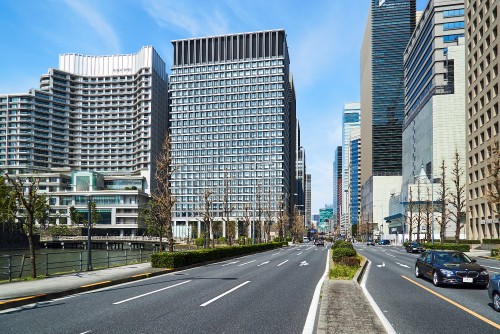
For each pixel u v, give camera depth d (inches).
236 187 5629.9
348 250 1072.8
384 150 6633.9
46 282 621.6
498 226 2331.4
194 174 5767.7
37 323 355.6
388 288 580.1
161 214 1400.1
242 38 5949.8
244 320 361.4
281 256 1509.6
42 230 3786.9
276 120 5684.1
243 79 5841.5
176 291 553.9
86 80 6520.7
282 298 488.7
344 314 358.0
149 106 6087.6
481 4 2536.9
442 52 3902.6
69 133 6284.5
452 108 3774.6
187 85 5984.3
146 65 6195.9
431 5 4065.0
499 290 402.9
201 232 5516.7
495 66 2322.8
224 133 5787.4
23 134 5782.5
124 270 828.6
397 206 4635.8
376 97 6879.9
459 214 2057.1
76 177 5162.4
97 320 364.2
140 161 5989.2
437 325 341.4
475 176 2667.3
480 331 321.7
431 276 624.1
